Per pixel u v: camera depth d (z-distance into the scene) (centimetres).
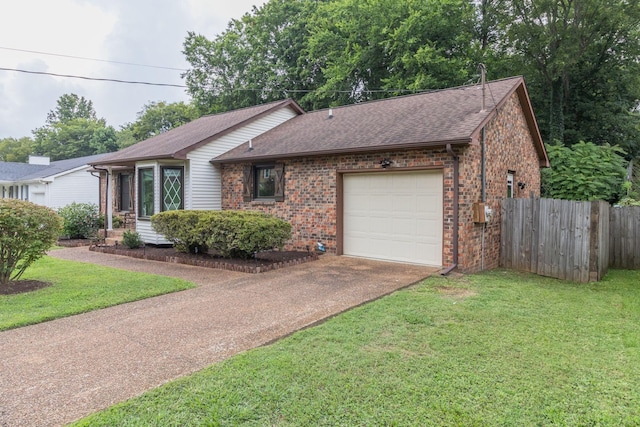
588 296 646
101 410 296
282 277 761
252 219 863
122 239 1237
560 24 2020
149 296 626
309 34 2577
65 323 500
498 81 1062
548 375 352
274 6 2717
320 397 310
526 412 293
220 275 790
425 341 428
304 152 988
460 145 773
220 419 280
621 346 423
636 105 2350
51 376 353
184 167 1212
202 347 421
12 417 287
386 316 511
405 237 895
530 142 1159
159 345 426
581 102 2144
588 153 1510
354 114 1248
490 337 443
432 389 323
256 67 2661
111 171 1628
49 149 4831
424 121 925
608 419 285
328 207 1002
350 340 429
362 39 2239
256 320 507
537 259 841
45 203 2155
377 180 935
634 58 2064
